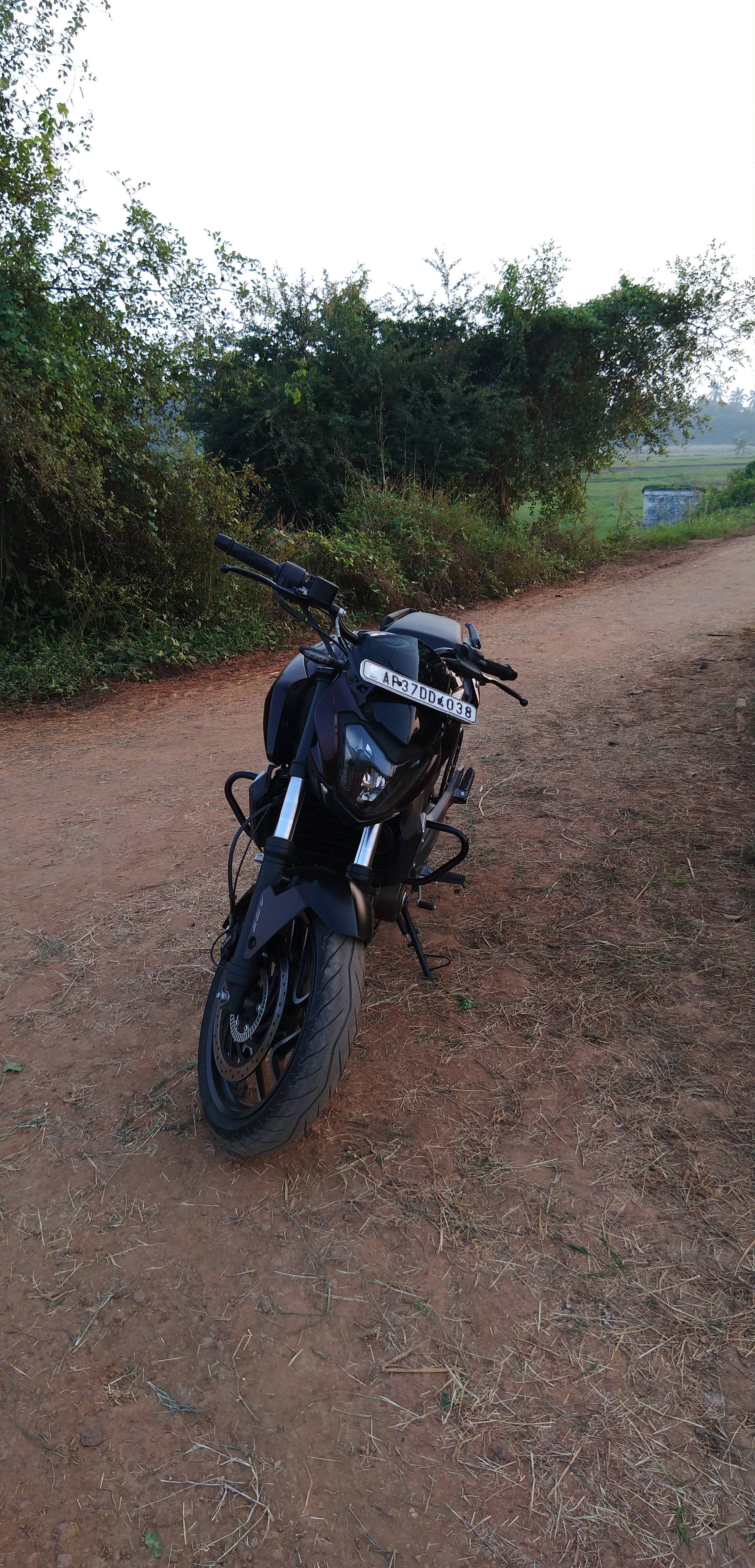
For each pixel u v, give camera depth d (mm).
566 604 11406
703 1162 2414
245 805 5148
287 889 2316
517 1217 2279
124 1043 3035
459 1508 1664
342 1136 2576
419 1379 1900
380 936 3082
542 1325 2004
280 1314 2053
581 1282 2100
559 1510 1655
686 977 3191
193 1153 2545
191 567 9914
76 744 6742
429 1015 3092
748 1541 1597
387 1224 2277
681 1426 1786
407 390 15289
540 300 15992
